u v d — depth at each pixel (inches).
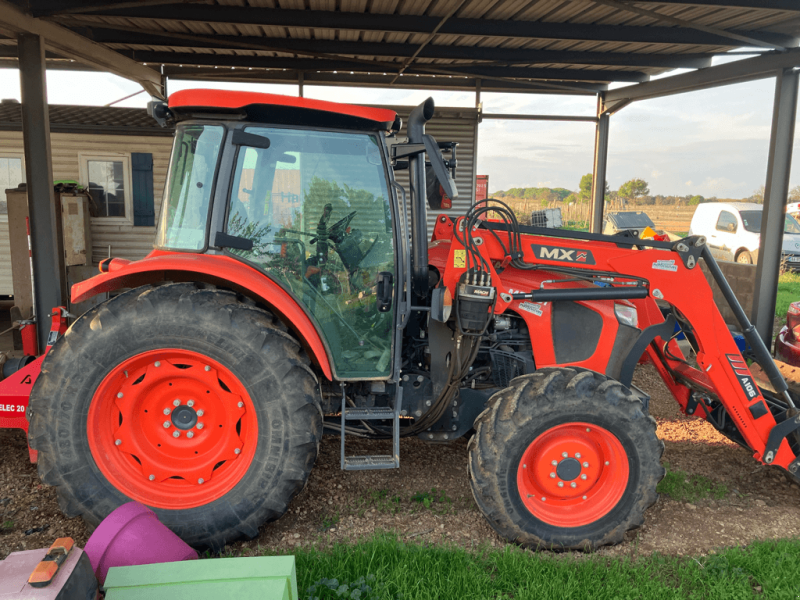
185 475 105.3
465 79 389.4
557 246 120.0
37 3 204.4
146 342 100.4
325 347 115.1
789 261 559.8
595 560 104.7
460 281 113.2
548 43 287.1
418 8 233.5
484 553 105.8
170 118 115.3
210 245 108.5
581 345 124.3
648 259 119.5
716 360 122.2
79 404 100.2
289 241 111.7
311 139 110.2
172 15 229.6
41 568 63.6
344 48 295.7
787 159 246.5
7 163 354.0
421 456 151.4
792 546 107.2
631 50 298.5
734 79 277.4
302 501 126.0
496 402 109.5
